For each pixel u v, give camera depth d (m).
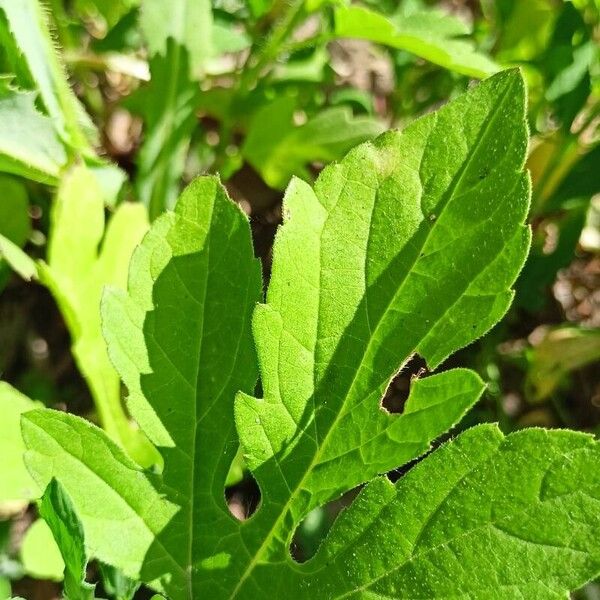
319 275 0.14
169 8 0.21
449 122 0.14
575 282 0.30
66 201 0.17
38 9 0.19
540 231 0.27
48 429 0.14
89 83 0.27
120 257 0.18
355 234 0.14
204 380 0.15
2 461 0.17
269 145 0.24
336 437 0.14
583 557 0.13
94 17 0.27
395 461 0.14
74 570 0.13
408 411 0.14
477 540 0.13
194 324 0.15
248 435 0.14
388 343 0.14
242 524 0.15
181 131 0.22
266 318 0.14
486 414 0.25
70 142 0.18
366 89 0.32
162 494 0.15
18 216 0.21
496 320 0.14
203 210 0.15
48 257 0.17
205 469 0.15
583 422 0.27
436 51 0.20
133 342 0.14
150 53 0.21
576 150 0.25
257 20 0.26
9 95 0.17
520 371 0.27
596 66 0.26
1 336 0.25
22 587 0.22
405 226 0.14
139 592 0.21
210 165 0.27
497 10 0.26
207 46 0.22
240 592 0.15
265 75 0.26
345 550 0.14
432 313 0.14
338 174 0.14
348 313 0.14
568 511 0.13
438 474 0.14
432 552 0.14
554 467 0.13
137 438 0.18
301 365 0.14
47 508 0.13
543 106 0.25
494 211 0.14
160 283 0.15
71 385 0.25
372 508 0.14
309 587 0.14
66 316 0.17
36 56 0.18
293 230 0.14
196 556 0.15
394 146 0.14
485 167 0.14
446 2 0.33
